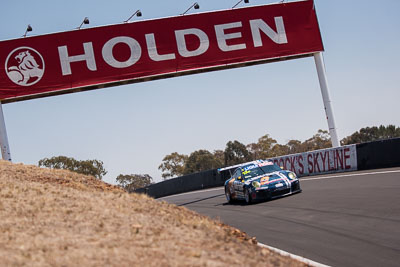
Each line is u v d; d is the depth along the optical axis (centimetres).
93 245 528
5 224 609
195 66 2225
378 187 1344
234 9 2305
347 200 1226
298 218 1099
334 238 841
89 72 2105
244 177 1609
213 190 2612
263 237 939
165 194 3444
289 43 2344
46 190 882
